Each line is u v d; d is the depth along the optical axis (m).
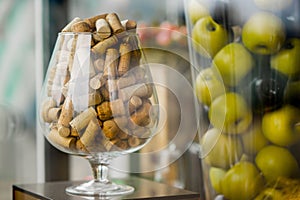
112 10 1.06
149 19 0.95
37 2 1.21
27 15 1.23
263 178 0.63
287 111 0.60
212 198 0.70
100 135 0.64
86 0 1.13
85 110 0.64
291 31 0.60
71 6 1.17
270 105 0.62
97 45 0.65
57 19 1.19
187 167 0.78
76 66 0.64
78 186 0.73
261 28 0.62
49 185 0.78
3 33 1.25
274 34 0.61
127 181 0.83
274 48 0.61
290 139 0.60
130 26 0.67
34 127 1.21
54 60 0.67
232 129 0.66
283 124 0.61
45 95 0.67
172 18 0.87
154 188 0.74
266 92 0.62
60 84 0.65
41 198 0.69
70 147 0.66
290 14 0.60
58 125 0.65
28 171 1.22
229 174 0.67
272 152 0.62
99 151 0.66
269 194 0.62
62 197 0.67
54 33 1.20
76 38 0.65
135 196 0.68
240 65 0.64
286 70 0.60
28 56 1.23
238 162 0.65
